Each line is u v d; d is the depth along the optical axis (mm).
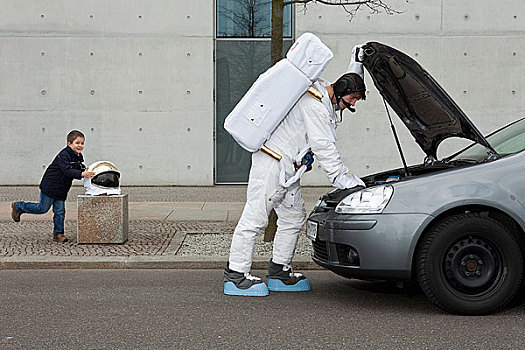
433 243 5250
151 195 15211
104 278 7055
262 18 17391
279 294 6273
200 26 17219
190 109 17344
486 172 5371
